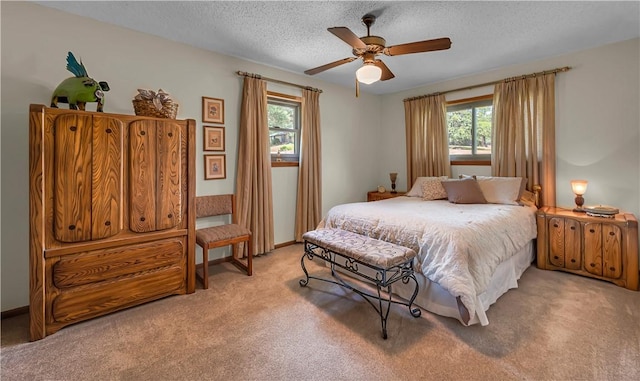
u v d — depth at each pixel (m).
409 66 3.61
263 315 2.14
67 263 1.95
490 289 2.24
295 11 2.32
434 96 4.26
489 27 2.58
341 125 4.52
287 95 3.80
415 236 2.28
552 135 3.27
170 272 2.39
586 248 2.78
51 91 2.29
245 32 2.71
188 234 2.49
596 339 1.81
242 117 3.37
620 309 2.18
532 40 2.86
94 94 2.11
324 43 2.95
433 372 1.54
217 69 3.21
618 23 2.52
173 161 2.38
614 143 2.96
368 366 1.59
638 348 1.71
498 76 3.71
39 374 1.55
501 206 3.09
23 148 2.21
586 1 2.17
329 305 2.29
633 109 2.84
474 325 1.98
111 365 1.62
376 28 2.58
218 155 3.25
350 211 2.93
